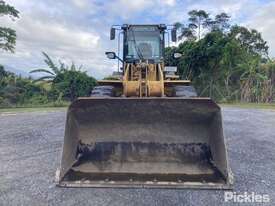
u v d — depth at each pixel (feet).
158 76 20.30
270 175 13.47
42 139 21.48
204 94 81.87
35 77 74.84
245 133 24.25
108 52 23.03
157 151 12.68
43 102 69.15
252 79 76.74
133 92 19.38
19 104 67.51
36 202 10.34
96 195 10.94
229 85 81.82
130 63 22.06
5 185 11.96
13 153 17.28
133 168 12.24
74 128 12.73
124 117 12.90
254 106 59.06
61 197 10.75
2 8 57.88
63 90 70.69
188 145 12.73
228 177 11.24
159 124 12.94
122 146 12.81
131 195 10.94
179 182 11.30
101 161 12.45
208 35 82.02
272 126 28.53
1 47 61.11
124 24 23.32
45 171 13.84
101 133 13.01
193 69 82.53
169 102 12.42
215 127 12.36
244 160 15.98
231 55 78.48
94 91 19.17
